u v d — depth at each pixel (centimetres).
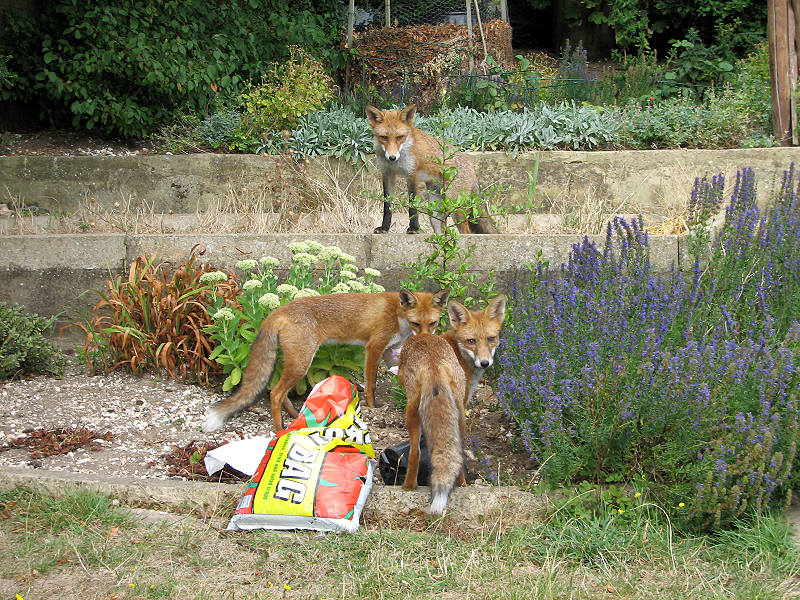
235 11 1125
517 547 392
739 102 1046
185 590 353
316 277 695
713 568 374
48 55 1020
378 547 388
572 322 484
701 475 404
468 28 1233
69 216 862
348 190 949
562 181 947
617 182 942
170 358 600
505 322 545
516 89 1146
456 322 491
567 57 1356
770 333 460
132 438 511
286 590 351
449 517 426
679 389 421
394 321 547
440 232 766
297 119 989
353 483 416
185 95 1076
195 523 414
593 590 358
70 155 977
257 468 424
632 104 1063
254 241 702
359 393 584
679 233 737
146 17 1044
